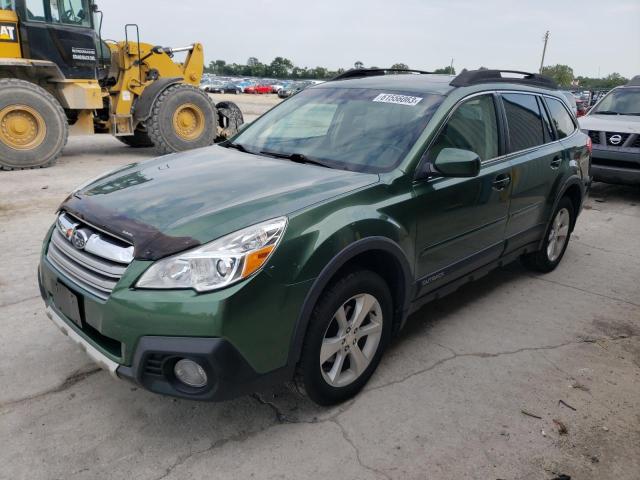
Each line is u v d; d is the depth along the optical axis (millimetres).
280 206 2598
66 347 3406
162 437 2652
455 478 2475
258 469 2473
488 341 3758
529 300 4504
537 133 4465
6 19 9133
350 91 3949
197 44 12047
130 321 2307
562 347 3730
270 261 2385
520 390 3184
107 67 11055
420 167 3193
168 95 10750
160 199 2738
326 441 2670
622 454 2688
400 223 2994
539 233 4652
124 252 2422
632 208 8094
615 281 5023
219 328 2254
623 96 9445
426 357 3502
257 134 4008
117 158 11047
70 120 10836
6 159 9094
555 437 2785
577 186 5020
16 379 3061
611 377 3381
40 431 2652
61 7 9562
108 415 2793
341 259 2623
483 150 3750
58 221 2953
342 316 2775
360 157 3299
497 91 4039
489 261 4035
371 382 3188
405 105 3576
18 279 4391
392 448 2645
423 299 3447
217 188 2854
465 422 2865
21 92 9023
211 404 2912
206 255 2307
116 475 2402
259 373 2430
